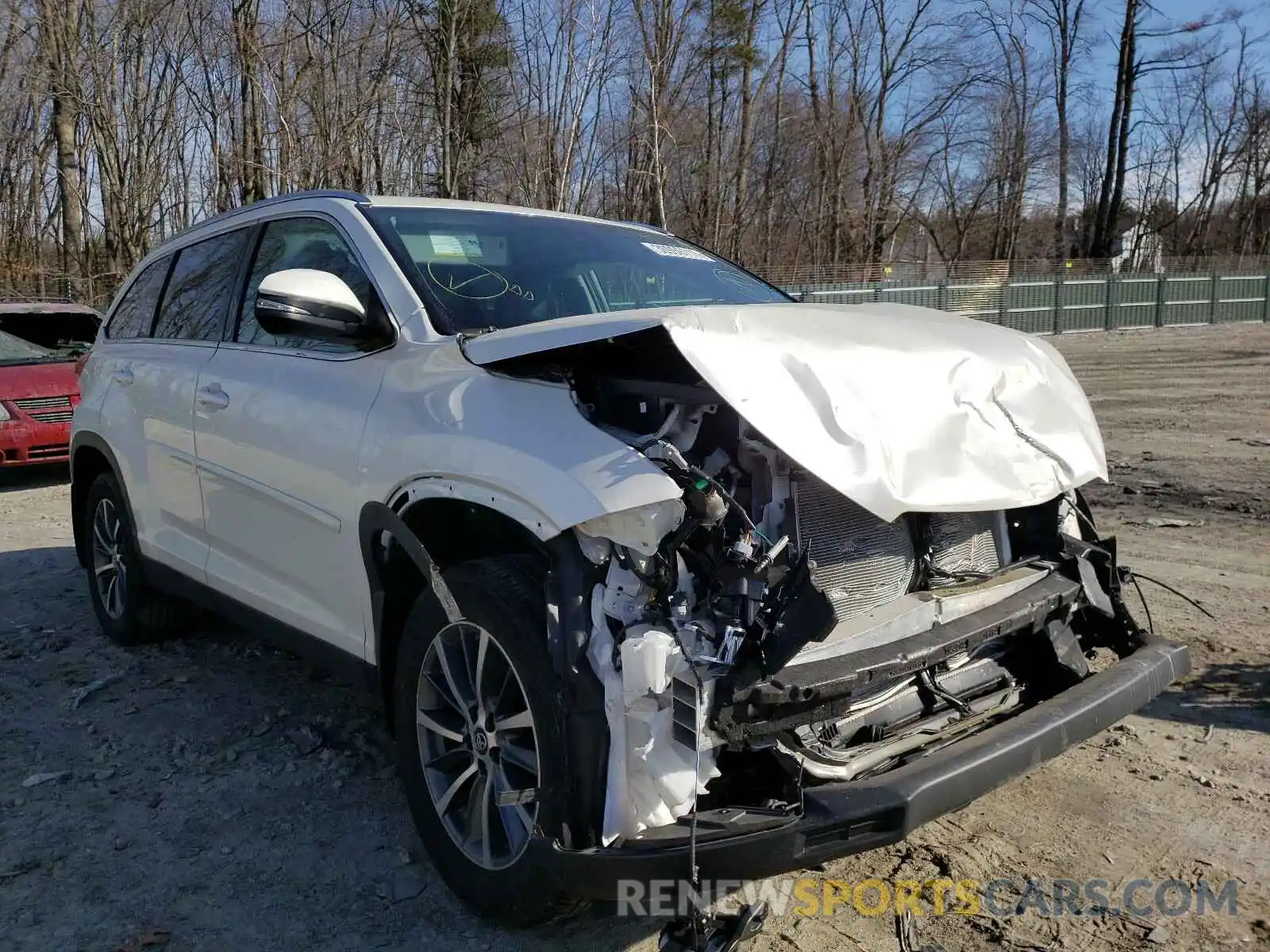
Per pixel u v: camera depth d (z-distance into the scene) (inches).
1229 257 1483.8
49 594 243.9
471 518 119.2
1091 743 158.4
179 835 135.2
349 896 122.2
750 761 103.3
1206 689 175.8
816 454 101.4
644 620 99.7
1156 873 124.5
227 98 791.7
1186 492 328.2
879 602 114.5
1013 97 1700.3
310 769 153.0
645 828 97.3
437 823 118.6
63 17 792.3
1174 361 818.2
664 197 792.9
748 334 107.2
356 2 706.2
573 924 116.6
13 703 177.8
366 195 155.9
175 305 188.2
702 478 99.5
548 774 101.2
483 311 135.3
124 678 189.9
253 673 192.1
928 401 113.6
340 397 135.0
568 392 110.3
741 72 1015.6
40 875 126.0
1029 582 129.6
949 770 101.3
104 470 211.9
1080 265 1248.2
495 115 746.8
